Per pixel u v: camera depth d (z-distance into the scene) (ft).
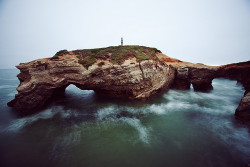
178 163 22.65
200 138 28.94
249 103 32.60
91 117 38.47
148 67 49.42
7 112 41.06
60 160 23.25
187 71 65.10
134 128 32.99
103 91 51.72
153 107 44.60
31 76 40.88
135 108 43.16
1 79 123.03
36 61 42.14
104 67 45.73
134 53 55.67
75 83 46.93
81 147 26.35
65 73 44.78
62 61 44.04
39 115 39.32
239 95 60.39
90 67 45.29
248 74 70.23
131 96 47.70
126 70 45.14
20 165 22.40
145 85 48.06
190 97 55.77
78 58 50.11
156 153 24.77
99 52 54.75
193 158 23.61
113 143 27.45
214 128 32.53
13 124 34.65
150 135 30.12
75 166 22.02
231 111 41.81
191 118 37.81
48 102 46.83
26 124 34.65
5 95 64.34
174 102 49.67
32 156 24.22
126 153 24.76
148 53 62.69
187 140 28.37
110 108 43.75
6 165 22.40
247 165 20.30
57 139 28.81
